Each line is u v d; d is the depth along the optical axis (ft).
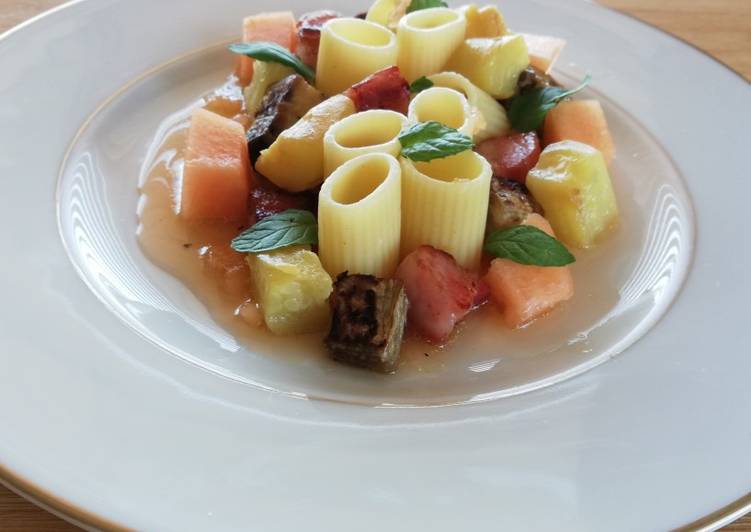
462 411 0.45
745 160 0.65
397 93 0.61
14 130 0.62
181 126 0.71
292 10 0.83
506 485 0.39
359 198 0.55
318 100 0.64
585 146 0.63
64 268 0.51
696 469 0.40
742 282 0.54
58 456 0.38
